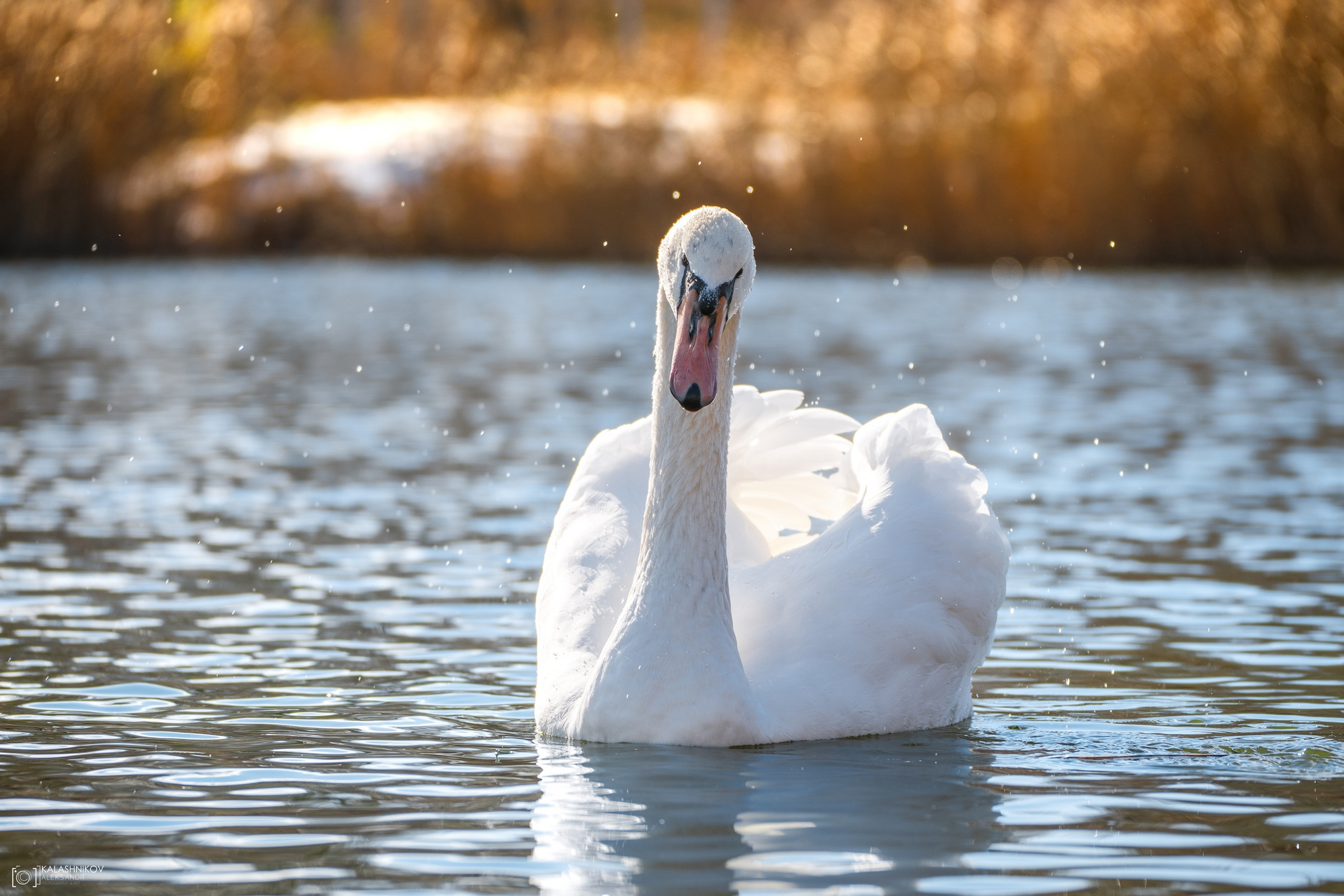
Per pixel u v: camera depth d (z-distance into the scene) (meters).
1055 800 6.61
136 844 6.02
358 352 25.92
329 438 17.89
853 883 5.59
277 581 11.25
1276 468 15.66
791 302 33.53
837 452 8.91
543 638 8.07
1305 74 38.56
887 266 41.53
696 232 7.32
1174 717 8.08
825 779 6.89
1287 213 39.75
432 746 7.46
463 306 33.12
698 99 43.97
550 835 6.11
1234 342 26.48
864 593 7.97
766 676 7.72
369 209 43.19
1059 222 40.44
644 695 7.43
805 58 42.66
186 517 13.55
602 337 28.09
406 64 47.03
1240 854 5.90
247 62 43.59
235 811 6.42
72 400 20.66
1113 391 21.06
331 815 6.36
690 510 7.46
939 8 41.62
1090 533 12.82
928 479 8.40
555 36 49.91
